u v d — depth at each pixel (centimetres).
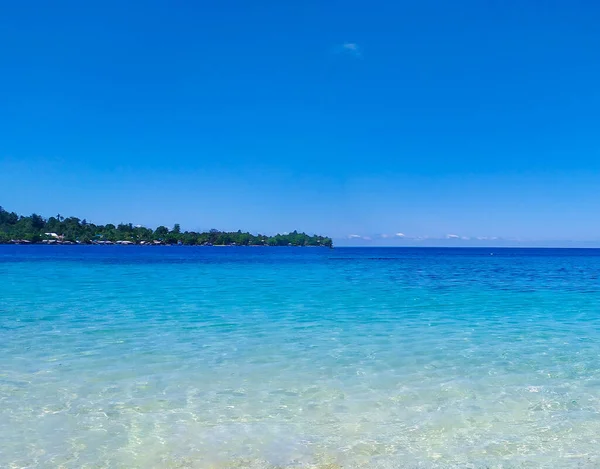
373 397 717
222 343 1056
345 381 791
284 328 1238
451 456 539
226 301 1766
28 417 634
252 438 580
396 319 1389
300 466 516
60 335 1129
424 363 902
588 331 1215
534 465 520
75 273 3216
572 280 2880
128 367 862
